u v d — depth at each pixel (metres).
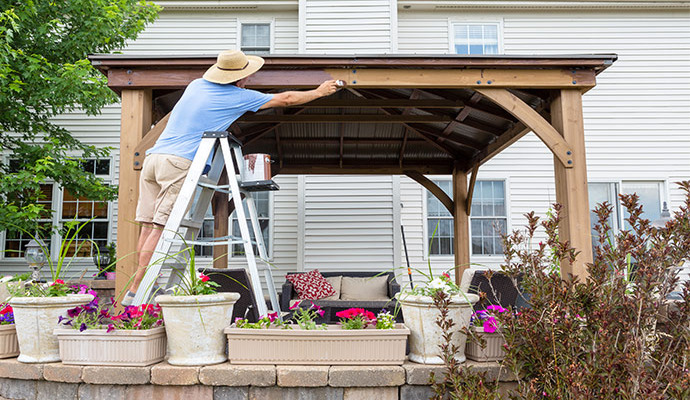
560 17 8.79
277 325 2.58
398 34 8.76
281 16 8.77
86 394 2.34
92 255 8.20
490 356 2.48
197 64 3.85
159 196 2.98
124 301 2.85
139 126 3.85
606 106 8.59
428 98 5.61
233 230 8.34
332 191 8.18
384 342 2.38
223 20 8.75
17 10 6.15
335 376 2.29
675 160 8.50
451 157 7.45
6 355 2.56
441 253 8.29
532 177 8.45
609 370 1.99
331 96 5.87
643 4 8.66
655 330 2.29
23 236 8.25
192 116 3.03
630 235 2.33
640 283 2.30
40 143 7.51
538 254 2.54
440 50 8.72
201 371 2.29
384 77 4.04
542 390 2.27
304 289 6.36
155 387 2.32
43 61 6.50
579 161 3.95
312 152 7.38
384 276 6.92
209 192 3.15
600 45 8.72
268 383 2.28
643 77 8.66
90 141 8.48
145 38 8.65
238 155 3.15
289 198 8.38
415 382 2.31
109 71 3.87
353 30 8.34
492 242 8.33
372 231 8.09
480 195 8.45
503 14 8.79
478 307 3.66
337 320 5.53
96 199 7.24
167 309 2.35
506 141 5.68
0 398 2.41
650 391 1.86
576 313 2.27
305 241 8.07
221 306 2.41
